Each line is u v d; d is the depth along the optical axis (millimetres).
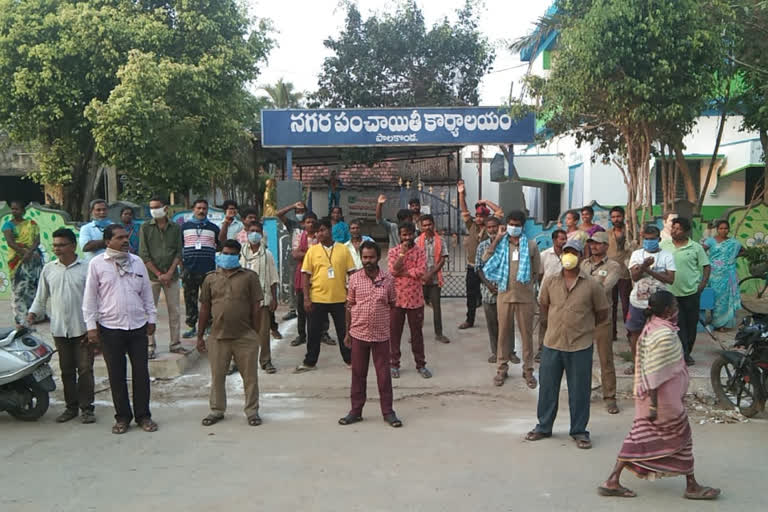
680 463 4234
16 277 9984
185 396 7109
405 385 7285
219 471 4812
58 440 5613
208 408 6664
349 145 11523
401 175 26266
